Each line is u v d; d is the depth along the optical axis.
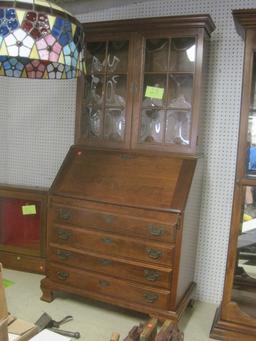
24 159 3.13
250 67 1.88
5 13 0.98
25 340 1.40
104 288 2.19
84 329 2.07
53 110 2.95
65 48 1.07
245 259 2.08
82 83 2.44
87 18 2.77
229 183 2.40
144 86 2.30
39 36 1.01
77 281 2.27
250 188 1.98
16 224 2.88
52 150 3.00
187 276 2.28
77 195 2.23
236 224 2.00
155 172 2.17
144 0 2.54
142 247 2.06
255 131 1.99
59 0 2.52
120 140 2.38
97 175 2.29
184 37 2.17
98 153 2.39
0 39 0.98
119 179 2.22
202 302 2.53
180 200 2.01
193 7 2.41
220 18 2.34
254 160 2.01
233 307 2.03
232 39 2.32
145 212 2.04
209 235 2.49
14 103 3.10
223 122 2.38
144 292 2.08
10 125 3.14
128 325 2.14
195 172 2.13
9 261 2.86
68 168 2.39
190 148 2.18
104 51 2.41
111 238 2.13
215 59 2.37
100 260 2.18
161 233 2.00
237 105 2.34
